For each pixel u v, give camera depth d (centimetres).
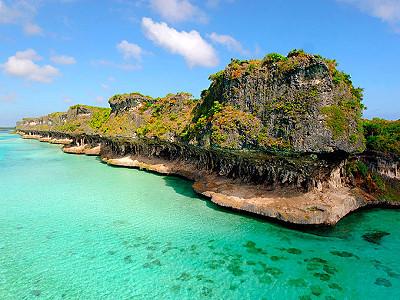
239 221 2386
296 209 2333
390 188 2827
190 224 2331
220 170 3288
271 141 2375
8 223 2345
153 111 4784
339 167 2703
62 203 2834
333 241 2084
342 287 1595
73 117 8331
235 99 2747
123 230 2228
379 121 3359
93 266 1747
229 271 1720
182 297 1493
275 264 1798
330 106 2289
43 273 1667
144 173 4225
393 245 2042
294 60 2467
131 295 1501
